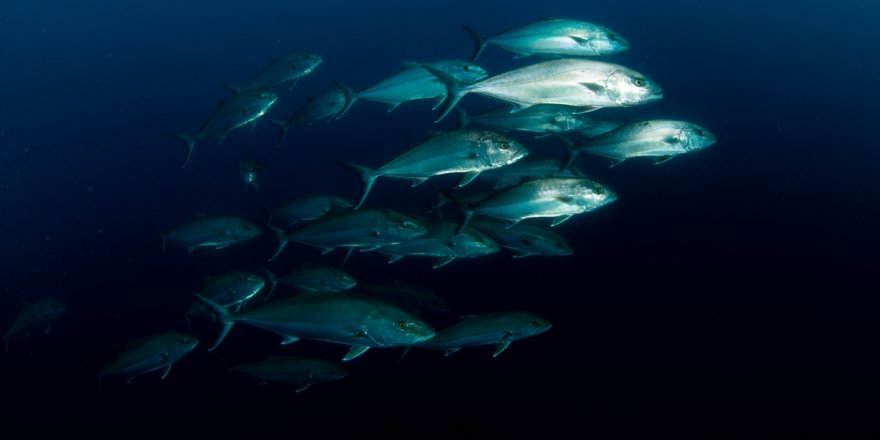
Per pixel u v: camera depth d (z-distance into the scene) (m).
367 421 9.03
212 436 9.26
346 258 6.29
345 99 8.93
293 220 8.66
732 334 10.58
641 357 10.11
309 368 6.76
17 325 9.05
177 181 21.19
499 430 8.68
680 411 8.88
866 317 10.87
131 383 10.98
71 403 10.65
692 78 30.70
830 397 9.01
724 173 17.66
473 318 6.07
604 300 11.65
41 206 20.48
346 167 5.93
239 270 7.22
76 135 31.88
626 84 5.77
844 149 19.31
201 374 10.87
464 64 7.76
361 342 4.88
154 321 12.51
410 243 6.60
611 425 8.67
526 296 11.74
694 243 13.62
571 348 10.38
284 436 8.93
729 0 73.62
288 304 5.06
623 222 14.80
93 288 14.25
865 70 31.22
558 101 5.82
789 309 11.19
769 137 20.66
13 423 10.22
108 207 19.56
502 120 7.71
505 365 10.10
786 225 14.30
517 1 84.31
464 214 5.96
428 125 24.73
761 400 9.03
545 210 5.84
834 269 12.40
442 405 9.27
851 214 14.76
